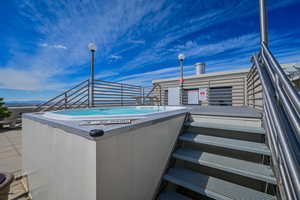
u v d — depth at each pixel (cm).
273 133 107
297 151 76
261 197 119
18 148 317
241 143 163
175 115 190
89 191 86
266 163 153
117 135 98
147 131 131
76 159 97
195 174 155
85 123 116
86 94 408
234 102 659
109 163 91
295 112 68
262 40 165
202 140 178
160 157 153
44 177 139
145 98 657
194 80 792
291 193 71
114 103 502
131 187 111
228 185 135
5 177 114
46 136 137
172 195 144
